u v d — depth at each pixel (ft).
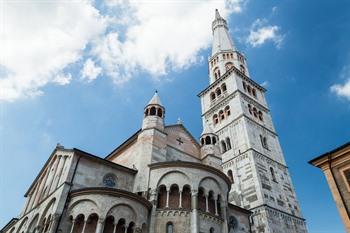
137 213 92.27
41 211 103.50
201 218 95.86
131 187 110.93
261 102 239.71
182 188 102.12
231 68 240.12
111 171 111.24
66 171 103.14
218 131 216.95
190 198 101.14
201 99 260.83
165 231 92.63
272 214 152.35
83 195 91.50
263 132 208.74
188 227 93.20
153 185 105.19
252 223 151.33
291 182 188.65
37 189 131.54
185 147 142.61
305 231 162.71
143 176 109.91
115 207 89.76
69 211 90.63
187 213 96.12
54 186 107.96
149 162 114.32
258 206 154.61
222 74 256.11
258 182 163.53
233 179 180.45
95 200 89.30
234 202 167.73
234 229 128.67
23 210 133.80
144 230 92.84
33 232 100.12
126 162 129.49
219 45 285.23
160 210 97.25
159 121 132.67
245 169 176.96
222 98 234.38
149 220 96.07
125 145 137.39
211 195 105.60
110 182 109.09
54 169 117.19
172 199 101.24
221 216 104.12
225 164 192.13
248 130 195.31
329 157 88.74
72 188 97.76
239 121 204.44
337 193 83.20
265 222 146.30
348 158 85.25
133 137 132.26
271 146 202.80
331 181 86.07
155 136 124.67
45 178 124.47
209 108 242.99
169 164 108.58
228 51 274.77
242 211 138.62
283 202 167.02
